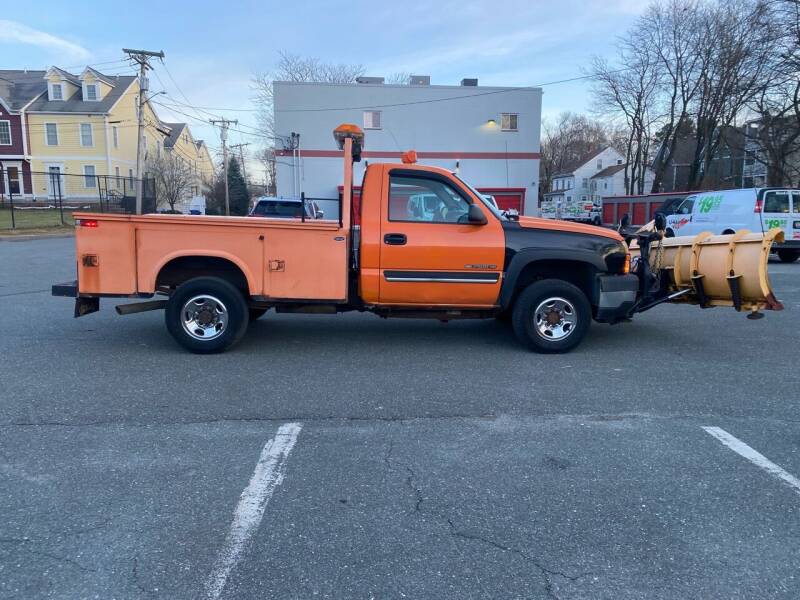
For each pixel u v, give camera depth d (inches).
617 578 107.5
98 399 196.7
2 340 277.4
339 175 1264.8
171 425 175.3
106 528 121.2
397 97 1269.7
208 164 3198.8
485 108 1295.5
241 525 123.0
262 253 244.8
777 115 1148.5
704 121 1501.0
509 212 267.1
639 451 160.2
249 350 263.7
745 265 253.1
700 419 183.8
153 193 1491.1
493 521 125.8
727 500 135.0
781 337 299.9
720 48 1419.8
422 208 250.8
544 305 257.6
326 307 259.1
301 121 1246.3
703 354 264.2
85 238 241.8
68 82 1828.2
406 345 276.8
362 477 144.6
